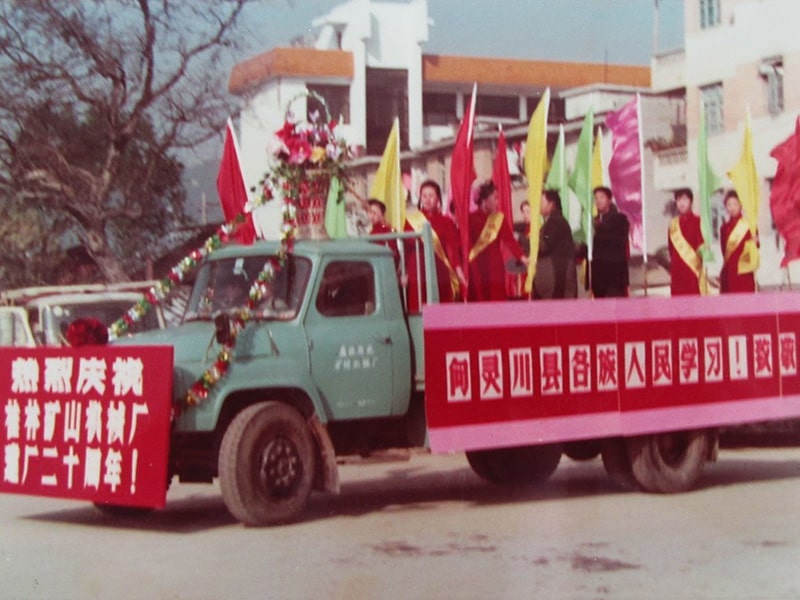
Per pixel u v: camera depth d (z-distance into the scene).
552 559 7.76
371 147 21.97
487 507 10.04
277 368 8.91
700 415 10.79
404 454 9.77
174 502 10.77
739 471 12.70
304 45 21.67
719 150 20.80
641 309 10.51
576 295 11.55
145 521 9.45
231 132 12.60
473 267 11.16
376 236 10.08
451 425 9.38
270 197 9.88
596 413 10.14
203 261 9.80
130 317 9.83
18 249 21.39
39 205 20.45
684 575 7.29
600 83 21.30
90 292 16.05
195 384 8.58
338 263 9.44
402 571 7.39
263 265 9.37
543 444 11.02
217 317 8.66
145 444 8.48
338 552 7.98
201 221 21.44
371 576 7.26
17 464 9.16
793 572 7.37
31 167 19.64
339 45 22.30
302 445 9.03
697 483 11.45
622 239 11.86
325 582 7.10
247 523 8.84
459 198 11.09
